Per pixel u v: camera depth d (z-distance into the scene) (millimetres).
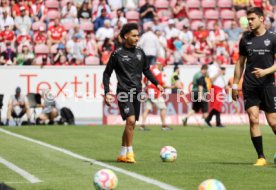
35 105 62719
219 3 81375
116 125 61844
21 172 27688
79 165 30219
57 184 24109
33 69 64000
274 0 83812
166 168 28844
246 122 66062
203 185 19297
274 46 29250
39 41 69625
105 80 32062
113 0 80250
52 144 41531
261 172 27297
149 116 64750
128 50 31703
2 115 63406
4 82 63688
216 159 33219
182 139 46469
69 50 69250
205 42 72625
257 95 29500
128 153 31344
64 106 64062
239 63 30109
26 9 73375
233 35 75625
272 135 50312
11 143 42000
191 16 80125
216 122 61906
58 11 77062
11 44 67812
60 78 64250
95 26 73875
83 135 49062
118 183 24172
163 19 77188
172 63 71312
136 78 31625
